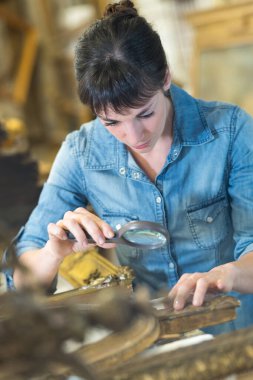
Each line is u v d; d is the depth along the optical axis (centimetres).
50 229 102
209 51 307
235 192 112
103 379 63
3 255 59
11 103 384
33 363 50
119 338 69
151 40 91
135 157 113
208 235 116
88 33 93
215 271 93
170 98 111
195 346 69
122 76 88
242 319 108
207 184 112
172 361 66
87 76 91
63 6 367
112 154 114
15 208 85
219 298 85
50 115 399
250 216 110
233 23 292
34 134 403
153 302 85
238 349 68
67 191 119
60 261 106
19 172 100
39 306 51
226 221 117
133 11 95
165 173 112
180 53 409
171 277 118
